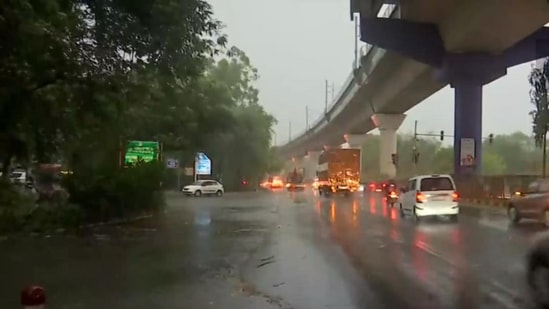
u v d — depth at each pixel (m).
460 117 42.75
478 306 9.26
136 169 30.81
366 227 23.31
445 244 17.44
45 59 18.64
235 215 30.80
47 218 22.50
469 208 36.00
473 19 34.16
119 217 27.50
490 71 41.47
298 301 9.76
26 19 16.31
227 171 75.88
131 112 28.61
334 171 57.25
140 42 20.20
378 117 70.31
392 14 43.94
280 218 28.52
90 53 20.25
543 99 35.59
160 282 11.59
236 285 11.23
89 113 22.06
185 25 20.22
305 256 15.16
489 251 15.78
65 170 34.44
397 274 12.26
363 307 9.28
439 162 102.69
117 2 19.66
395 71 53.06
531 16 32.25
